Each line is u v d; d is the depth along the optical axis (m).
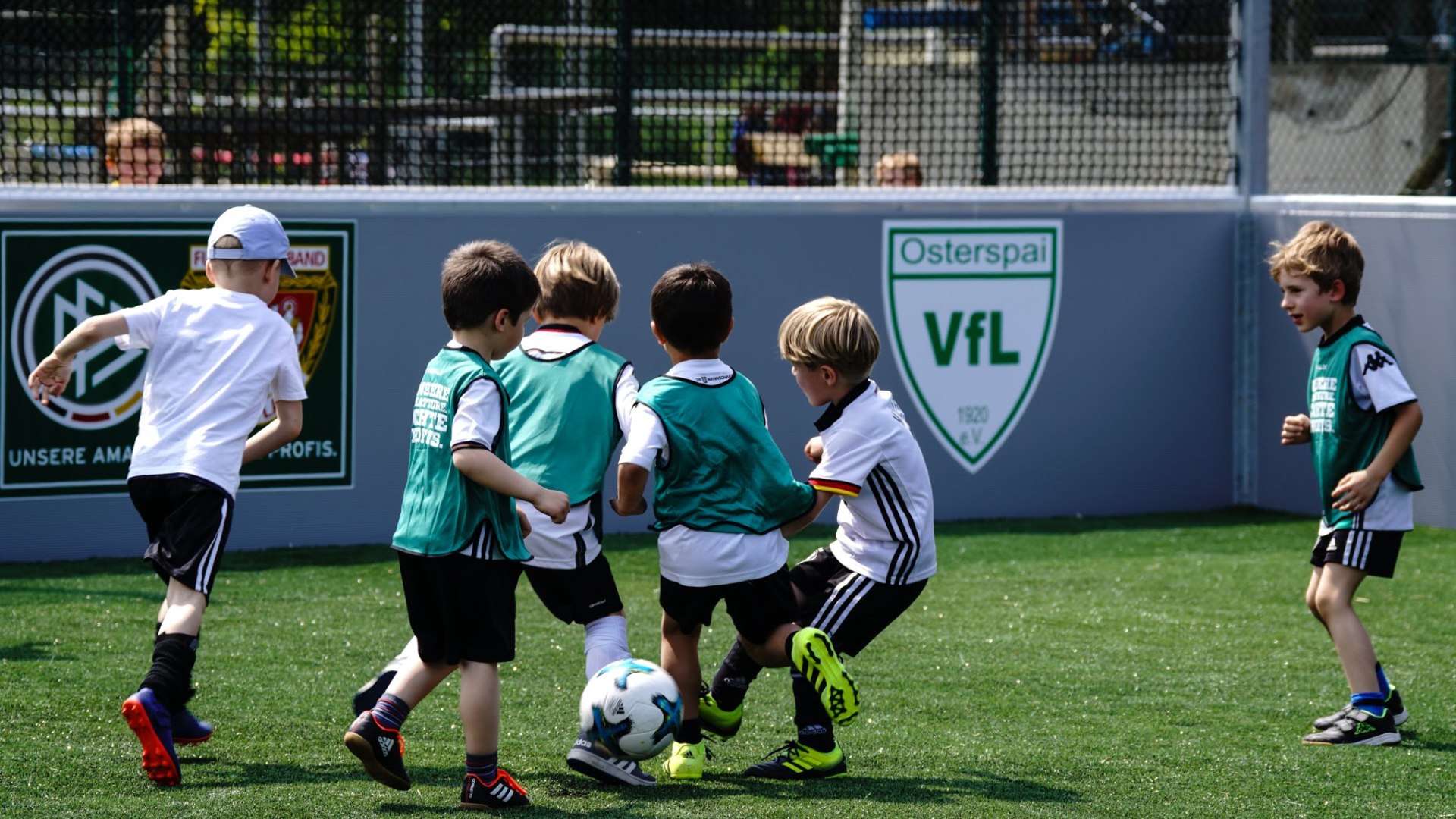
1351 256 11.80
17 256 17.00
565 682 12.86
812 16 21.72
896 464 10.13
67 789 9.62
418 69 19.78
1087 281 21.69
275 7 19.12
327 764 10.40
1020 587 17.09
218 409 10.38
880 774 10.40
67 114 18.81
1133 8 22.19
